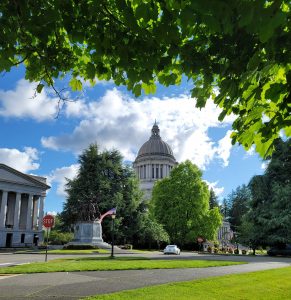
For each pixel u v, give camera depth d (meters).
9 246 74.69
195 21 4.46
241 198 138.00
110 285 14.04
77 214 61.84
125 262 24.59
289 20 4.28
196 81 6.82
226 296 11.77
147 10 5.06
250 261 33.22
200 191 72.25
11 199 88.31
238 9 3.61
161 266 22.47
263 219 50.66
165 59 6.00
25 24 5.74
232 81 5.36
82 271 19.28
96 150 67.00
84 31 6.12
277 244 52.03
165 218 73.69
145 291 11.98
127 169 71.00
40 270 18.69
